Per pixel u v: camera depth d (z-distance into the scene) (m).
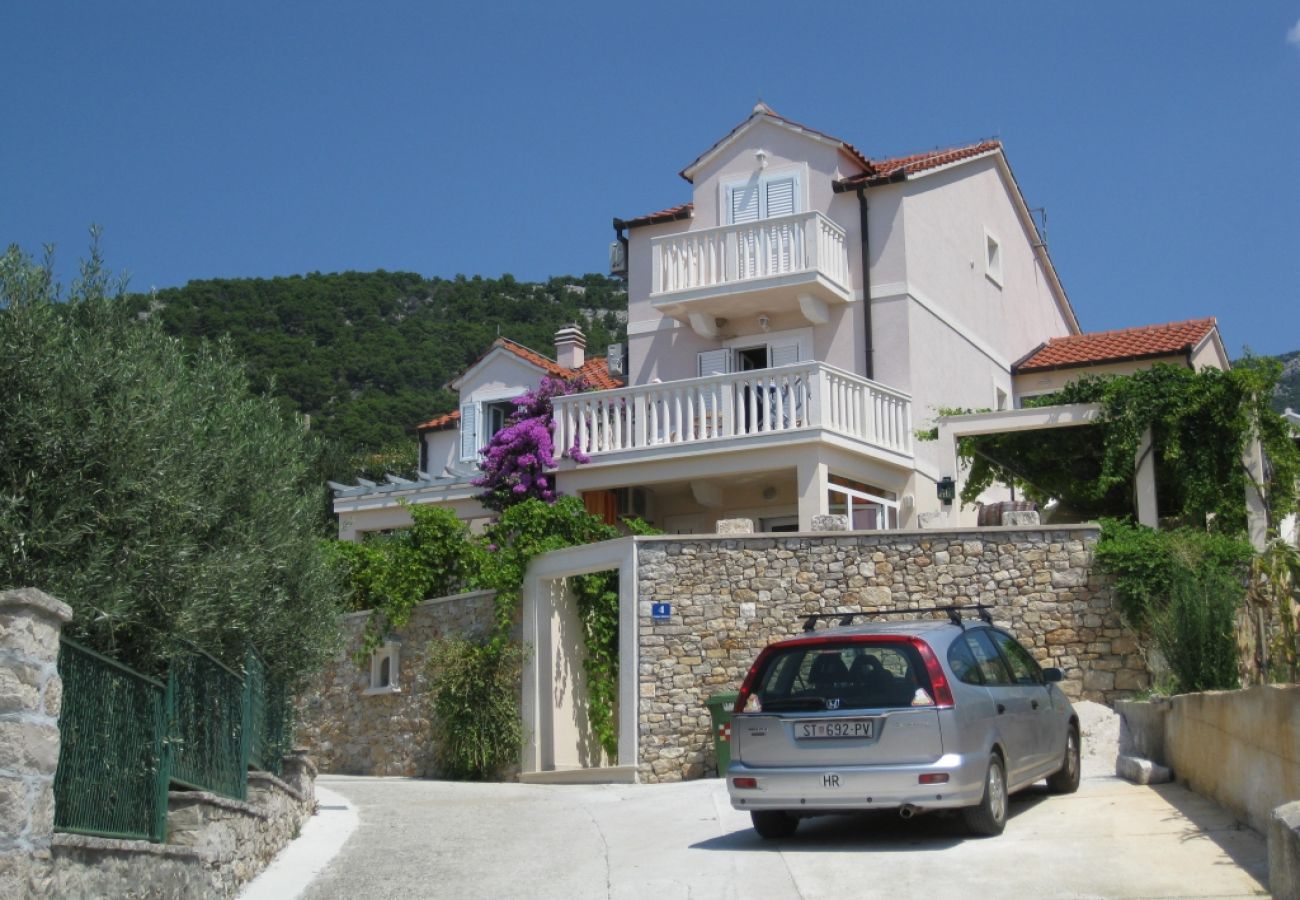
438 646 20.72
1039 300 32.59
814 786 10.37
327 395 62.12
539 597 20.00
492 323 75.50
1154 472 21.38
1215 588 14.38
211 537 10.23
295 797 12.58
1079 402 22.41
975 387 27.55
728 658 18.31
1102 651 17.69
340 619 13.73
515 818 13.85
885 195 25.50
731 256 25.06
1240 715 10.44
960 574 18.30
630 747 18.16
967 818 10.48
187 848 8.34
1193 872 8.96
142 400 8.57
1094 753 14.90
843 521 19.48
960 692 10.47
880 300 25.12
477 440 33.84
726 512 24.75
